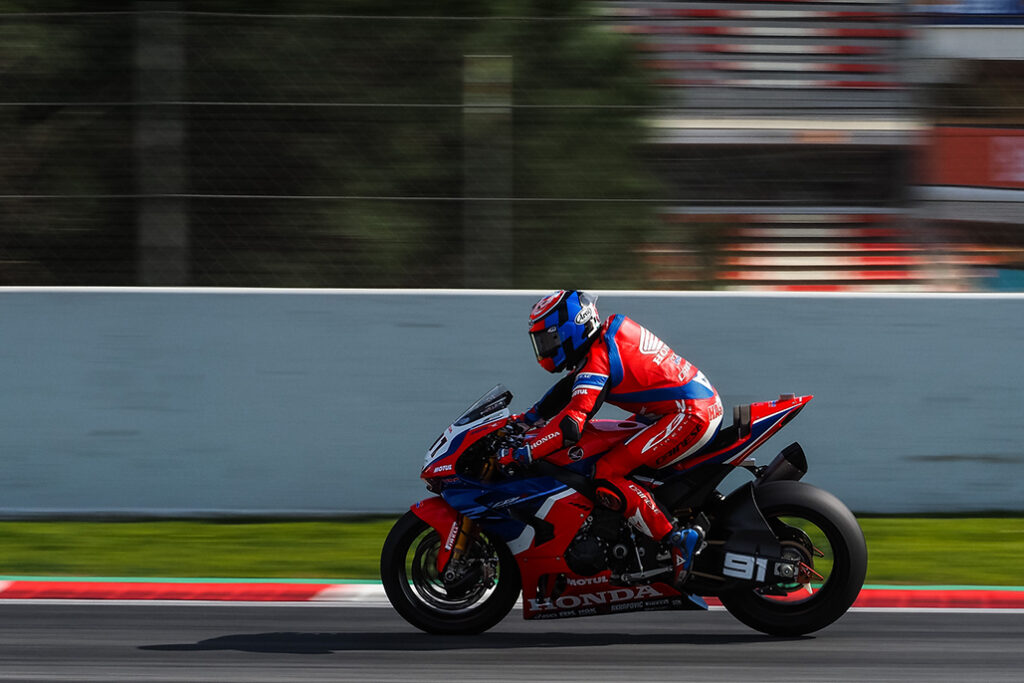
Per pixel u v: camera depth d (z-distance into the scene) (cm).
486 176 2730
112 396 2667
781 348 2644
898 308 2623
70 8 3131
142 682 1678
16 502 2675
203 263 2742
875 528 2528
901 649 1809
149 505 2670
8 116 2733
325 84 2722
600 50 2750
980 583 2170
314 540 2488
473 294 2656
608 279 2739
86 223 2739
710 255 2745
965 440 2622
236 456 2667
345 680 1681
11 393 2666
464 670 1720
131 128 2723
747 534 1830
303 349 2662
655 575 1836
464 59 2719
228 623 1961
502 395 1909
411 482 2667
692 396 1855
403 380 2662
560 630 1928
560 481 1848
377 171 2738
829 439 2641
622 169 2744
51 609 2036
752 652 1798
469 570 1866
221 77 2719
